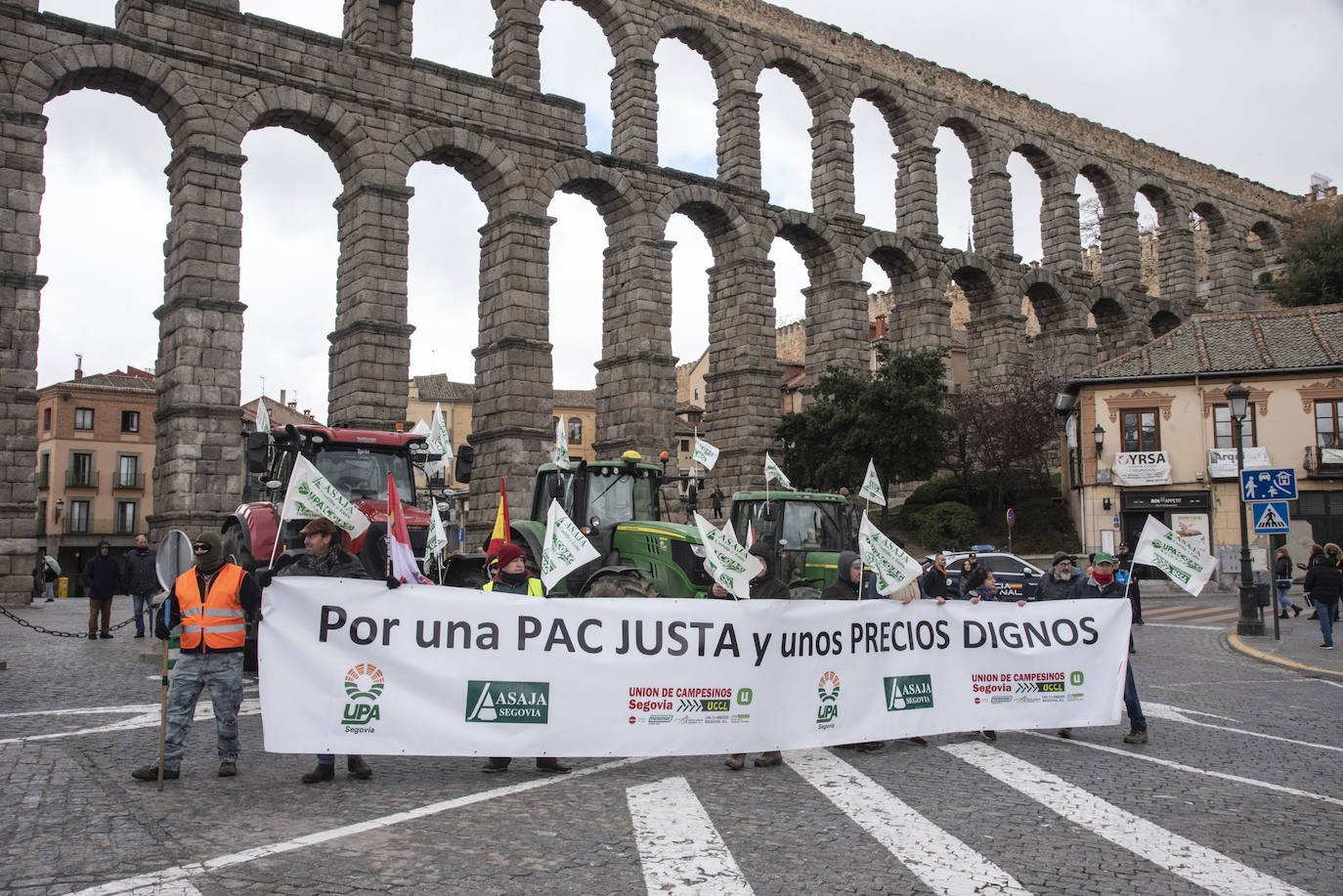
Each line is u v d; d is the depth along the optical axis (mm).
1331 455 42750
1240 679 19250
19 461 31109
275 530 18938
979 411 53625
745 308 48719
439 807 9570
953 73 57844
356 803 9688
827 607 12281
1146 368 46438
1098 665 13461
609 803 9828
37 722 13383
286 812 9281
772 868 7824
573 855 8086
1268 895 7312
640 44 46281
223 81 35656
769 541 22375
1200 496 44781
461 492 42469
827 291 52312
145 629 24906
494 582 12367
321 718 10344
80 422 71375
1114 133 66188
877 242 53281
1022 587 29406
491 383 41656
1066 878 7629
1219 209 73125
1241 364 44781
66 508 70188
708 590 18109
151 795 9773
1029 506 52656
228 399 34188
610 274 46531
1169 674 19938
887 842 8523
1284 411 44156
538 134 42875
